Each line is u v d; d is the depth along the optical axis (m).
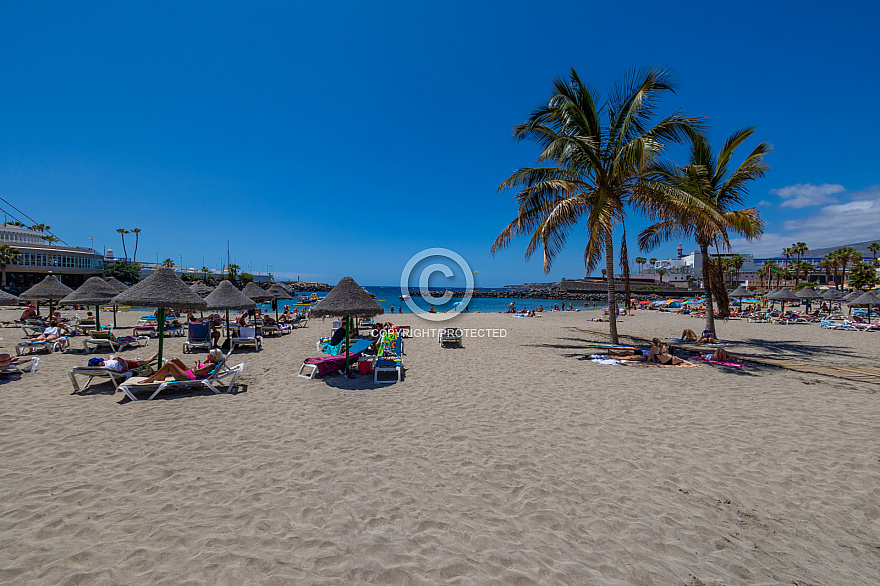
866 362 9.30
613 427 4.88
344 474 3.55
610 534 2.72
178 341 11.80
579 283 80.50
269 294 17.16
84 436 4.34
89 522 2.72
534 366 8.80
